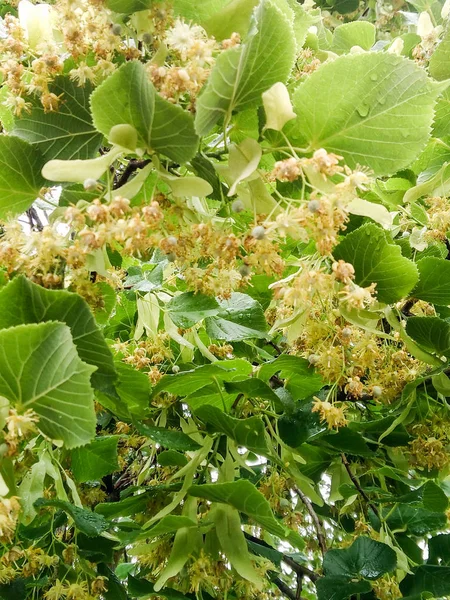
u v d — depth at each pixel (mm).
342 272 374
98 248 354
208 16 396
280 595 816
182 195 362
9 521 312
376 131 378
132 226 334
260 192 373
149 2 387
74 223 345
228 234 379
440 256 643
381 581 547
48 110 404
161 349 557
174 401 569
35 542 529
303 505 724
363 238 448
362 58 364
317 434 526
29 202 419
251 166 356
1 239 370
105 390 373
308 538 789
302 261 408
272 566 522
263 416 554
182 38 353
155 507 513
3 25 496
